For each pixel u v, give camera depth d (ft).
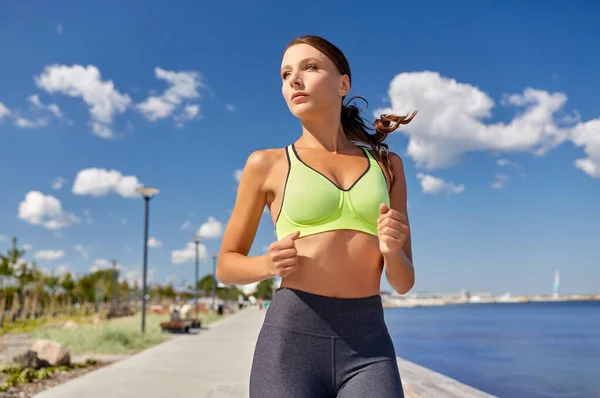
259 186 7.00
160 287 263.49
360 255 6.49
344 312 6.34
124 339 51.13
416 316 188.85
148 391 24.50
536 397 28.86
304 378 6.23
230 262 6.81
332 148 7.12
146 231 61.46
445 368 42.60
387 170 7.23
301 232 6.52
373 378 6.20
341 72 7.13
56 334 58.85
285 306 6.43
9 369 30.01
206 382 27.07
